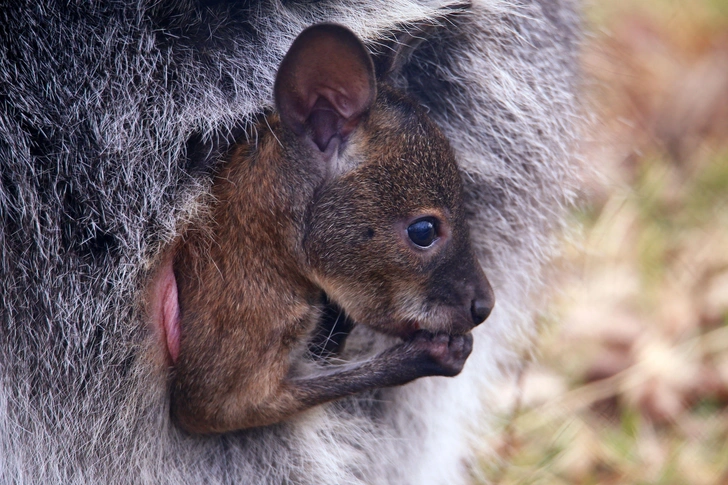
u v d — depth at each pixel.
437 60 2.95
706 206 3.21
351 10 2.91
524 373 3.06
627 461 3.05
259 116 2.88
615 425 3.08
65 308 2.87
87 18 2.87
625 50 3.47
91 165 2.87
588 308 3.14
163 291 2.87
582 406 3.09
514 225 2.99
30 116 2.86
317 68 2.85
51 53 2.86
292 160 2.86
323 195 2.86
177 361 2.87
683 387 3.09
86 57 2.87
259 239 2.86
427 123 2.87
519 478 3.05
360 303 2.87
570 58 3.01
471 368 3.00
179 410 2.88
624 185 3.19
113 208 2.87
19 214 2.86
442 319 2.87
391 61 2.89
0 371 2.87
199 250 2.87
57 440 2.88
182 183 2.88
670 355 3.10
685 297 3.14
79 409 2.88
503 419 3.08
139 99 2.87
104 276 2.87
